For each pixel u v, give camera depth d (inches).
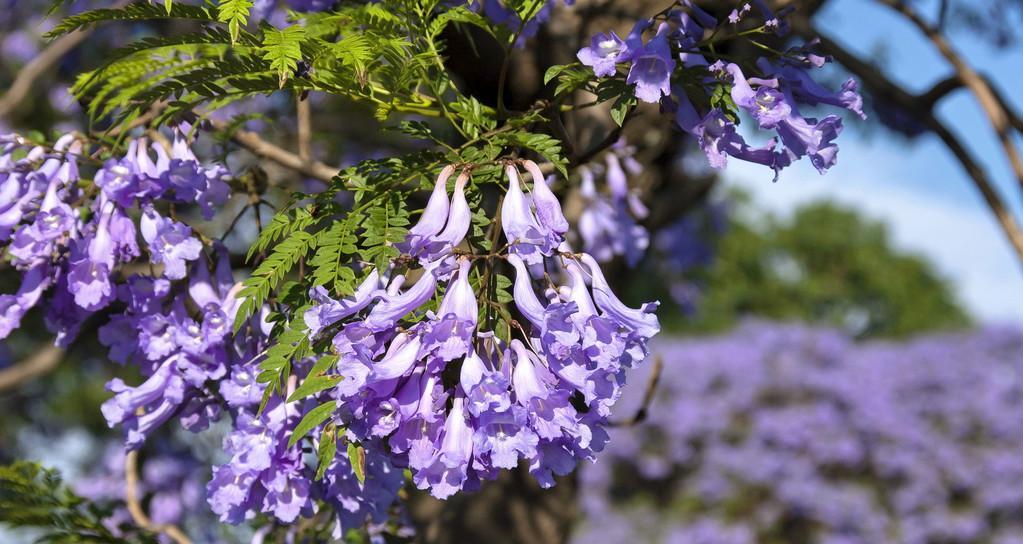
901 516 598.5
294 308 64.3
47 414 365.7
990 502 593.3
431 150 68.7
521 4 71.3
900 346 719.7
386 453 64.2
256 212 90.0
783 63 69.3
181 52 81.4
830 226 1568.7
